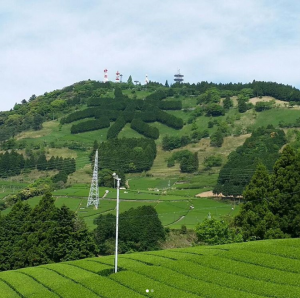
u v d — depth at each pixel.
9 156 196.50
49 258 97.56
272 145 188.38
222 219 106.62
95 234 111.19
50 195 103.94
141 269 68.44
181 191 162.38
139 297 56.50
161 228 111.69
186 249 79.12
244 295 52.12
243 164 151.50
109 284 63.88
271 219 86.38
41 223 99.50
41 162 197.50
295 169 88.62
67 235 98.25
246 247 70.75
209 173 184.75
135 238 109.31
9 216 103.25
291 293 50.69
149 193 161.75
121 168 194.88
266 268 60.38
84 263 80.75
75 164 199.75
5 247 99.75
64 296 61.75
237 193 141.75
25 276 77.44
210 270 62.94
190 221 127.12
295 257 62.66
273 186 89.50
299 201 86.44
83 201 152.50
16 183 180.62
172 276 62.72
